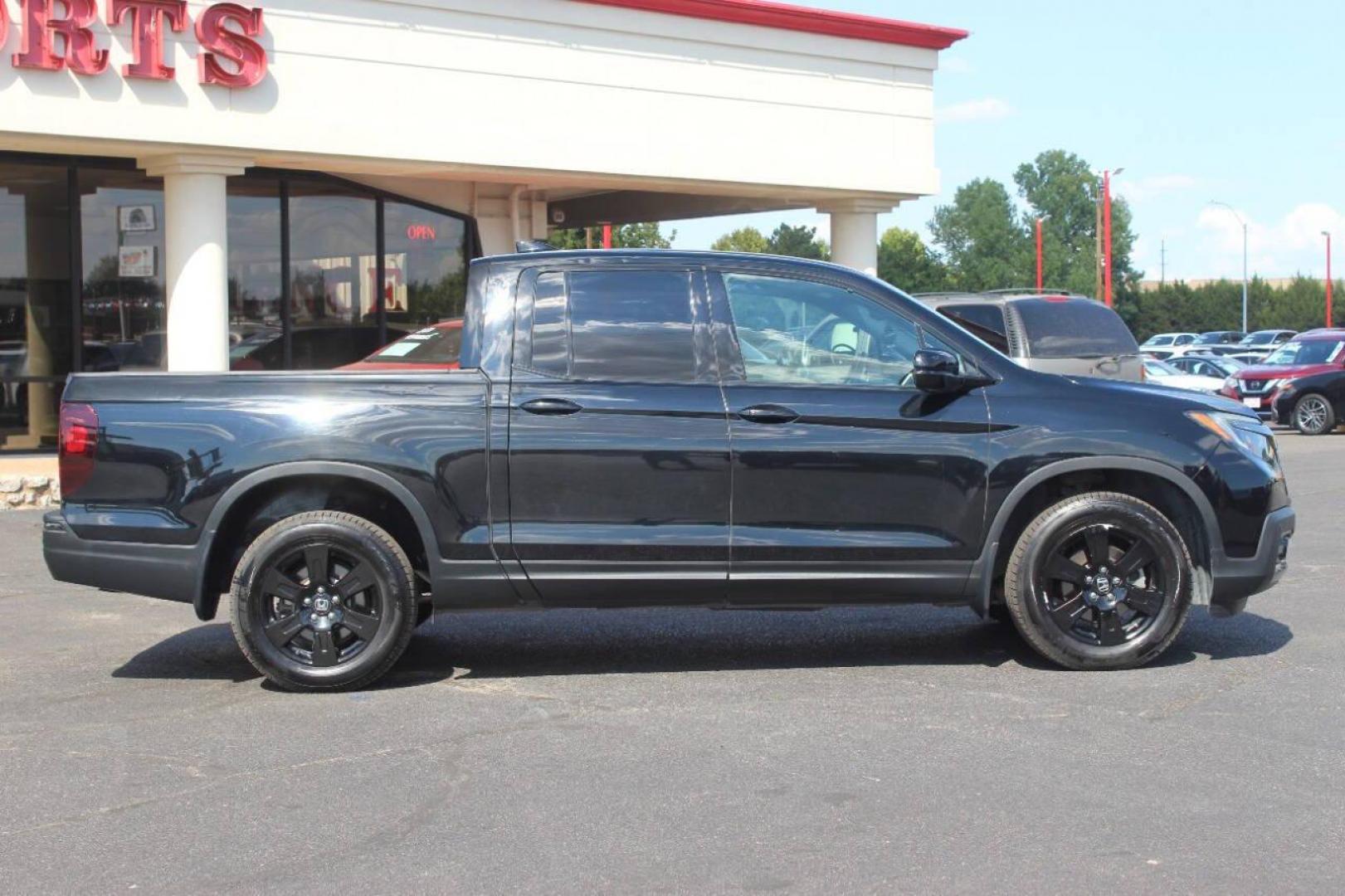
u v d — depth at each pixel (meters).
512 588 6.64
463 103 15.35
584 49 16.06
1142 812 4.82
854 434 6.67
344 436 6.58
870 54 18.05
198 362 14.34
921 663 7.12
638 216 21.62
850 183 18.06
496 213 18.77
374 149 14.84
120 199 15.63
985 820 4.77
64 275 15.34
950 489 6.72
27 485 13.66
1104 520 6.74
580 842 4.61
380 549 6.59
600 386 6.66
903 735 5.79
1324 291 96.00
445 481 6.58
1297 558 10.33
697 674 6.94
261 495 6.79
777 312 6.84
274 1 14.20
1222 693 6.41
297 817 4.89
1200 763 5.36
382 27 14.82
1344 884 4.19
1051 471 6.75
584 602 6.71
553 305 6.78
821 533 6.68
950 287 109.75
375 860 4.48
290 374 6.70
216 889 4.27
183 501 6.57
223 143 13.98
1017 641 7.61
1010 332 13.58
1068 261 132.62
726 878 4.29
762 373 6.75
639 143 16.50
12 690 6.73
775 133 17.45
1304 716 6.00
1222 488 6.83
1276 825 4.70
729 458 6.62
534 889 4.22
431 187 18.09
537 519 6.62
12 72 12.82
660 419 6.63
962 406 6.77
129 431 6.62
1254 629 7.81
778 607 6.83
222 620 8.47
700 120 16.91
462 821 4.83
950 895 4.14
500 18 15.51
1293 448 21.70
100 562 6.63
